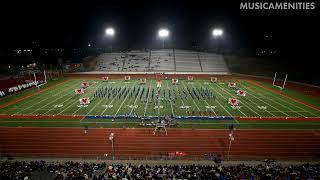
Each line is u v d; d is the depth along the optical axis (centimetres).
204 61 8244
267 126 3002
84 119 3212
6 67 7481
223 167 1919
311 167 1906
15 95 4488
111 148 2472
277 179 1694
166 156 2294
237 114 3419
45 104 3888
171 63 8094
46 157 2273
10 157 2234
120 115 3322
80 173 1788
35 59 8662
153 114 3400
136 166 1955
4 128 2939
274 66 7319
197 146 2517
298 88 5247
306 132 2836
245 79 6366
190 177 1691
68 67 7675
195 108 3666
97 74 7194
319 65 6769
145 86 5347
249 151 2419
